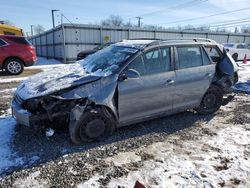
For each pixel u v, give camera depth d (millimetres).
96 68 4141
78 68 4418
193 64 4750
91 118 3727
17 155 3408
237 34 30500
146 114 4230
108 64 4078
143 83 4004
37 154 3451
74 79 3699
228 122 4934
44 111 3502
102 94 3666
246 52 20438
